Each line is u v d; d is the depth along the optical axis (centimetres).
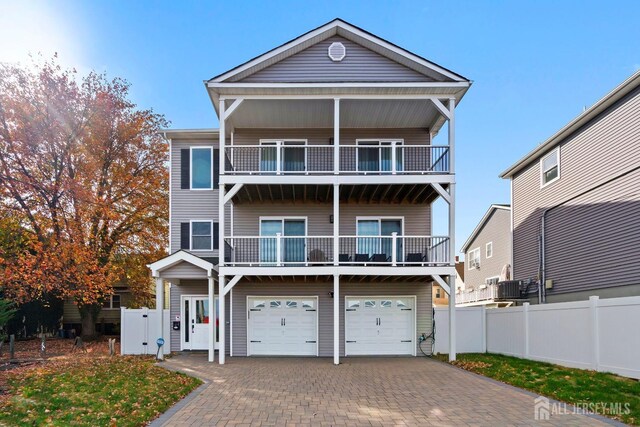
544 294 1884
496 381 1034
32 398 846
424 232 1620
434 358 1470
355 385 999
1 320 1628
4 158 1848
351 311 1589
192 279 1591
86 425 675
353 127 1653
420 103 1462
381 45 1427
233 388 966
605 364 1052
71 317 2544
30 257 1856
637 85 1365
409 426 688
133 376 1076
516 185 2208
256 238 1533
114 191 2142
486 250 2766
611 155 1494
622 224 1435
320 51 1457
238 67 1407
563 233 1775
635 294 1368
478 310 1603
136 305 2502
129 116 2172
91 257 1950
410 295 1593
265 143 1659
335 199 1401
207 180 1697
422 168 1600
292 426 687
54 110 1948
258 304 1592
